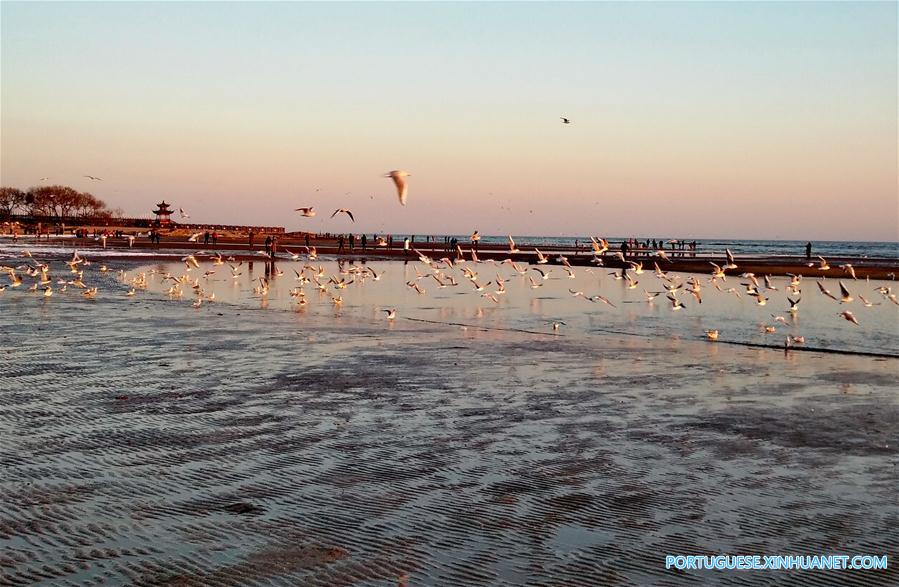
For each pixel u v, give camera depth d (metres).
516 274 69.94
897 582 9.92
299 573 10.03
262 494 12.73
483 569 10.23
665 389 20.62
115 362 23.34
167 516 11.73
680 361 24.67
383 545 10.89
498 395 19.78
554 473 13.94
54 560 10.20
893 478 13.76
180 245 116.25
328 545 10.86
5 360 23.27
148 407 18.05
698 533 11.40
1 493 12.44
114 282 52.84
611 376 22.23
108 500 12.30
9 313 34.44
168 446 15.15
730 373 22.81
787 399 19.59
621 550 10.83
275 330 30.75
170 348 26.05
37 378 20.86
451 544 10.96
